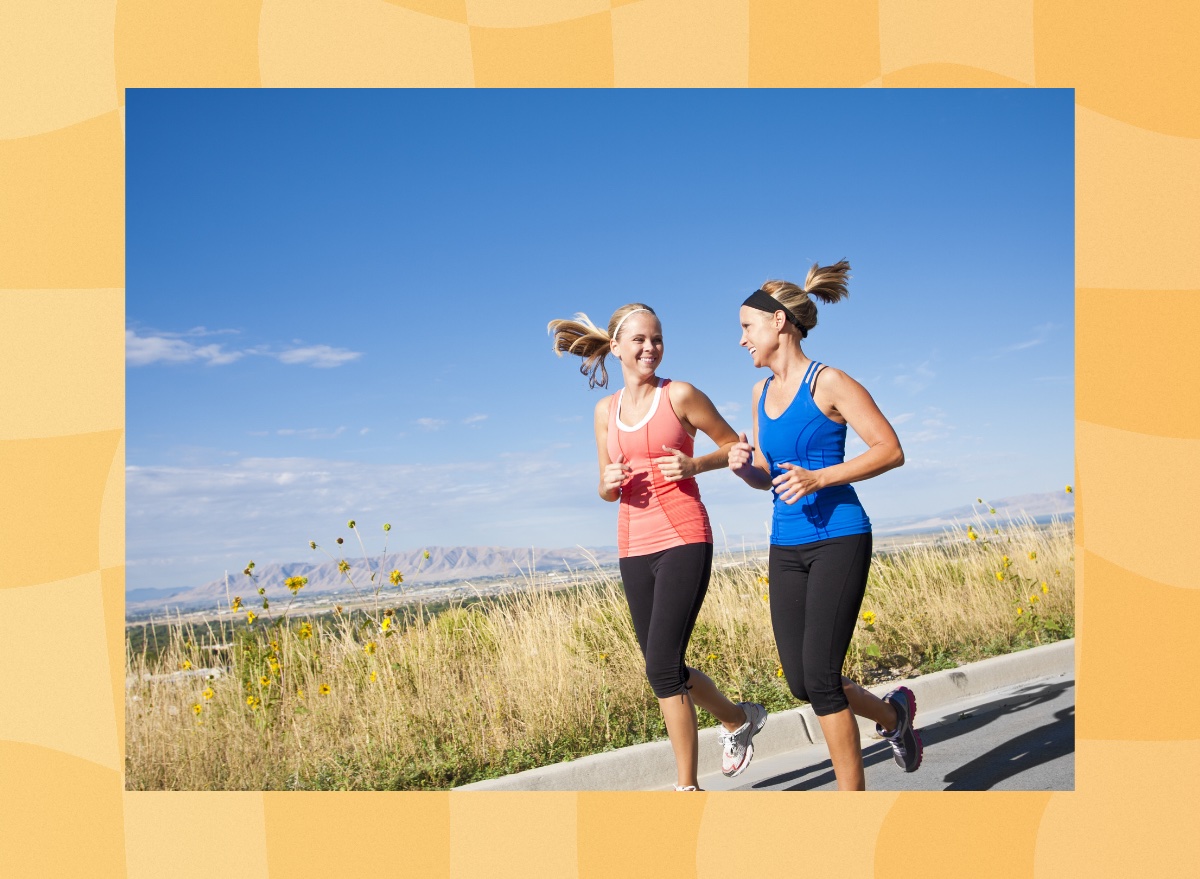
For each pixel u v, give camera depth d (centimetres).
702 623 580
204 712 475
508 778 414
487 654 545
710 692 394
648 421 378
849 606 335
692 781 372
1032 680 610
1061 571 773
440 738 468
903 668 620
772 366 359
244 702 485
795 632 348
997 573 729
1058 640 679
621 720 488
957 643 663
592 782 426
